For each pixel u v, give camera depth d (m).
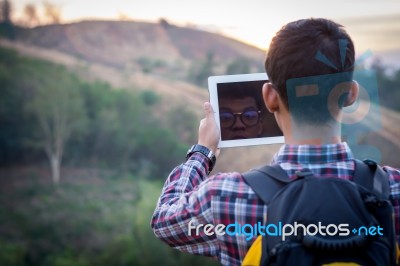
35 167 14.09
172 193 1.21
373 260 0.95
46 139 14.16
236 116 1.28
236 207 1.06
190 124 14.32
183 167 1.24
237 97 1.28
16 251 13.07
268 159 11.74
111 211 13.57
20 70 14.33
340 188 1.00
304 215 0.98
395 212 1.04
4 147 13.98
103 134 14.35
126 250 12.75
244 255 1.07
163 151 14.25
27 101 14.24
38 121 14.23
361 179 1.05
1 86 14.18
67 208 13.67
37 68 14.45
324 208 0.98
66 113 14.30
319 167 1.07
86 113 14.45
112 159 14.29
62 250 13.30
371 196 1.00
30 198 13.73
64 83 14.38
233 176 1.10
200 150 1.26
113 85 14.56
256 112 1.28
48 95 14.29
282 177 1.06
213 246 1.12
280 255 0.97
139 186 13.88
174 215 1.14
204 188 1.11
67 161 14.19
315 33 1.07
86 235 13.41
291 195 1.01
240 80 1.28
